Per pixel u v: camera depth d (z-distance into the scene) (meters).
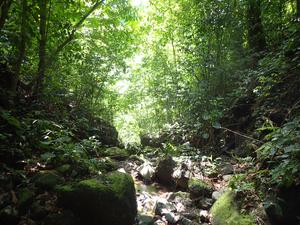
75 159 4.42
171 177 5.46
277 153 3.88
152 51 9.22
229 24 6.62
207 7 6.56
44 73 6.05
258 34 7.15
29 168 4.10
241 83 6.12
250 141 5.24
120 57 8.04
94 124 7.67
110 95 9.09
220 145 6.23
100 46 7.61
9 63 5.79
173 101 7.12
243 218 3.59
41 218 3.37
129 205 3.71
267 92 5.42
